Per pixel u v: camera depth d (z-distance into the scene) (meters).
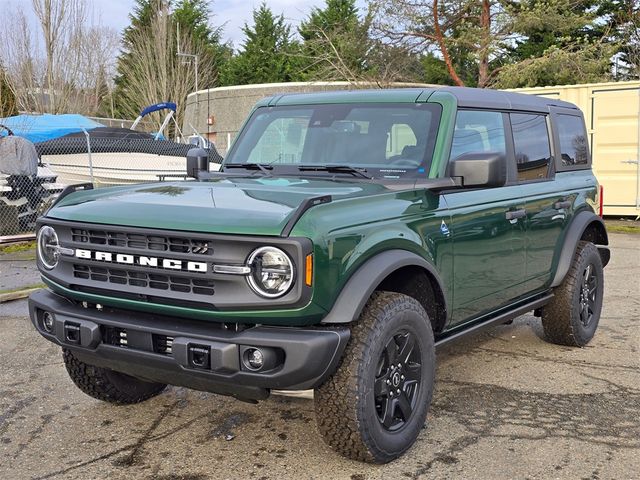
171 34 41.09
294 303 3.36
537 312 6.32
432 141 4.55
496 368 5.70
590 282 6.38
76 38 37.47
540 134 5.83
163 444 4.25
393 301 3.85
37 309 4.14
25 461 4.02
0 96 22.36
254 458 4.05
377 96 4.95
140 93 40.72
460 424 4.54
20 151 12.94
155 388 4.97
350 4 37.94
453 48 24.09
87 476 3.84
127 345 3.77
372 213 3.83
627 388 5.22
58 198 4.37
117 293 3.76
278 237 3.35
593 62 21.91
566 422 4.58
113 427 4.51
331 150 4.84
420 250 4.10
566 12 22.56
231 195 3.91
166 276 3.60
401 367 3.98
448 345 4.59
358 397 3.64
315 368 3.42
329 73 20.97
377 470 3.89
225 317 3.46
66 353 4.52
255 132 5.27
